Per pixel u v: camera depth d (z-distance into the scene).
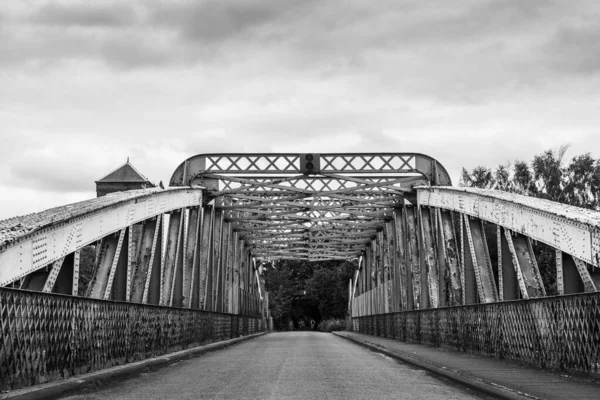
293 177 31.55
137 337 16.59
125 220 18.05
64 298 11.64
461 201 22.27
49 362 10.97
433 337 25.03
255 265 65.38
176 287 27.48
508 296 18.11
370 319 48.44
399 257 36.06
